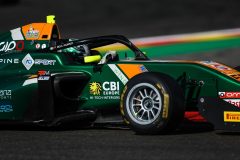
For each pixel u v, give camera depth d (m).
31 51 26.02
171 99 21.28
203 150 17.88
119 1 108.81
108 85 24.28
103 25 86.75
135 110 22.30
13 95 24.80
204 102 22.19
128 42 25.05
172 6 101.19
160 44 57.84
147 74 22.00
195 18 88.00
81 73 24.61
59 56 25.25
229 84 22.17
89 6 106.62
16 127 25.67
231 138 20.75
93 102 24.67
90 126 25.59
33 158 16.83
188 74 23.14
